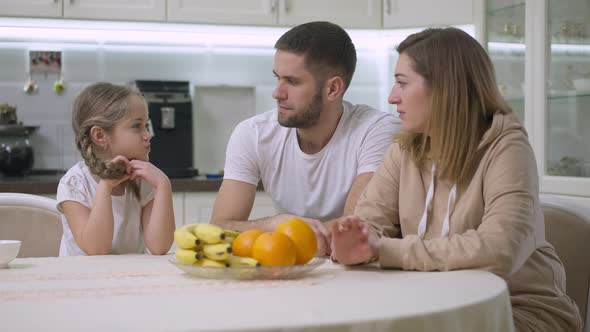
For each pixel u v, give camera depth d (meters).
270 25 3.45
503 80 3.23
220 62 3.79
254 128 1.97
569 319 1.37
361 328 0.84
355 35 3.81
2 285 1.11
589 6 2.89
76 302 0.97
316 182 1.94
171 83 3.57
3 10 3.14
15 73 3.54
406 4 3.50
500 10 3.24
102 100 1.78
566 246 1.60
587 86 2.86
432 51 1.38
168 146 3.52
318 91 1.82
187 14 3.35
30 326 0.82
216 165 3.78
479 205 1.36
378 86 4.05
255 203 3.24
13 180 3.11
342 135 1.92
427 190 1.46
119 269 1.27
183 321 0.83
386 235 1.51
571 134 2.89
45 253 1.91
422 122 1.41
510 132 1.35
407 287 1.05
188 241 1.17
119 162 1.61
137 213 1.78
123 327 0.81
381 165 1.59
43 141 3.57
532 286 1.36
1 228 1.90
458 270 1.21
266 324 0.81
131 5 3.28
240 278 1.15
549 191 2.92
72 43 3.59
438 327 0.88
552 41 2.94
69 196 1.69
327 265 1.32
